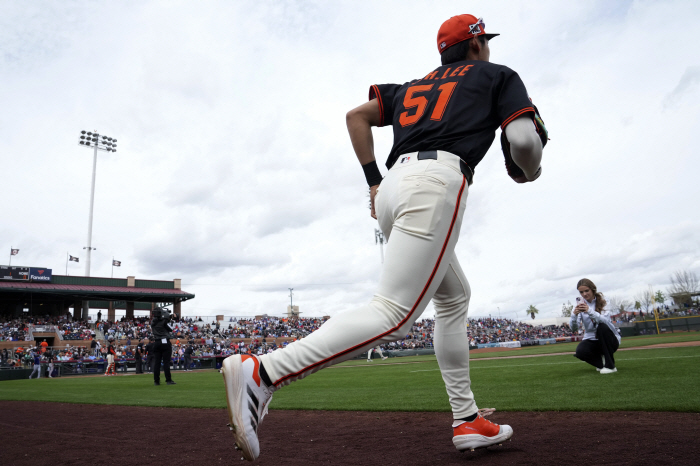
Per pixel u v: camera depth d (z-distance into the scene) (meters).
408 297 1.71
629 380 5.56
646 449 2.37
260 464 2.60
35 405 6.80
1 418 5.29
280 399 6.39
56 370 26.00
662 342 19.67
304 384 9.24
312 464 2.52
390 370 13.20
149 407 6.04
